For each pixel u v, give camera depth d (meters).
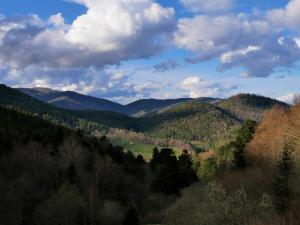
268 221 37.59
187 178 116.94
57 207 72.25
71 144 104.69
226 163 110.00
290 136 71.44
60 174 89.75
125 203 102.50
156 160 129.88
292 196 44.53
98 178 100.19
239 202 39.91
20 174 79.19
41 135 110.38
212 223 39.56
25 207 72.81
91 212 79.62
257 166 79.56
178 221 47.88
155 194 109.00
